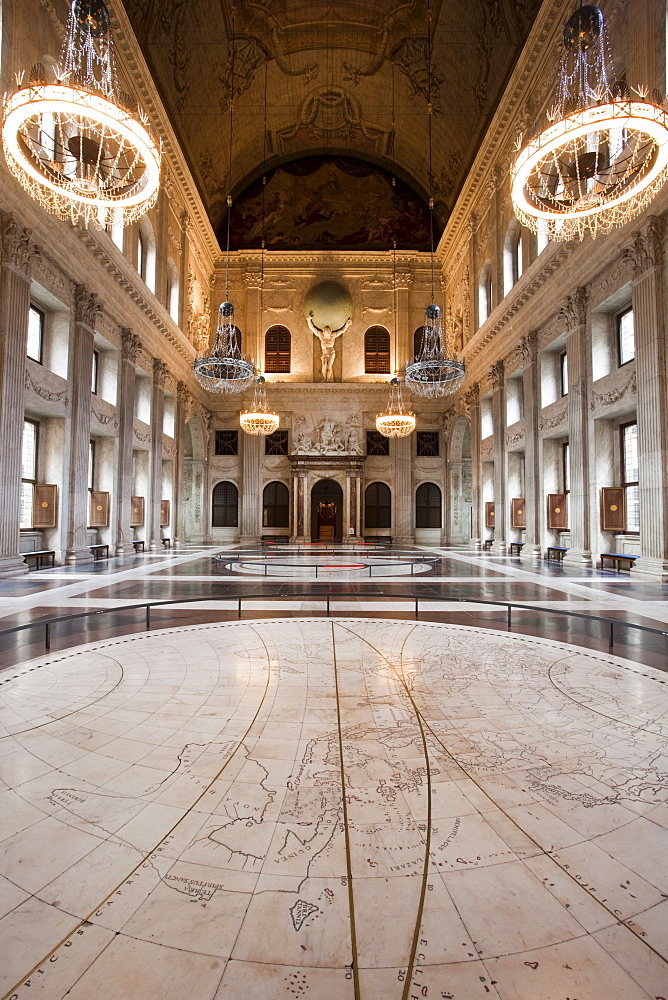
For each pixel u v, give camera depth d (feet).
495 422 71.05
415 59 75.61
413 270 101.55
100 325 53.42
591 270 46.39
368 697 13.67
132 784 9.24
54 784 9.23
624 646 19.12
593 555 48.14
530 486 60.08
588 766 10.00
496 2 59.11
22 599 28.45
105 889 6.67
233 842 7.63
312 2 71.51
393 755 10.38
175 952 5.70
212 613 25.29
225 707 12.92
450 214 91.66
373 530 100.01
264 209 101.96
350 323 100.73
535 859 7.29
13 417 38.14
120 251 54.95
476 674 15.69
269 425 82.17
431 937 5.94
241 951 5.73
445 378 77.25
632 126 27.68
